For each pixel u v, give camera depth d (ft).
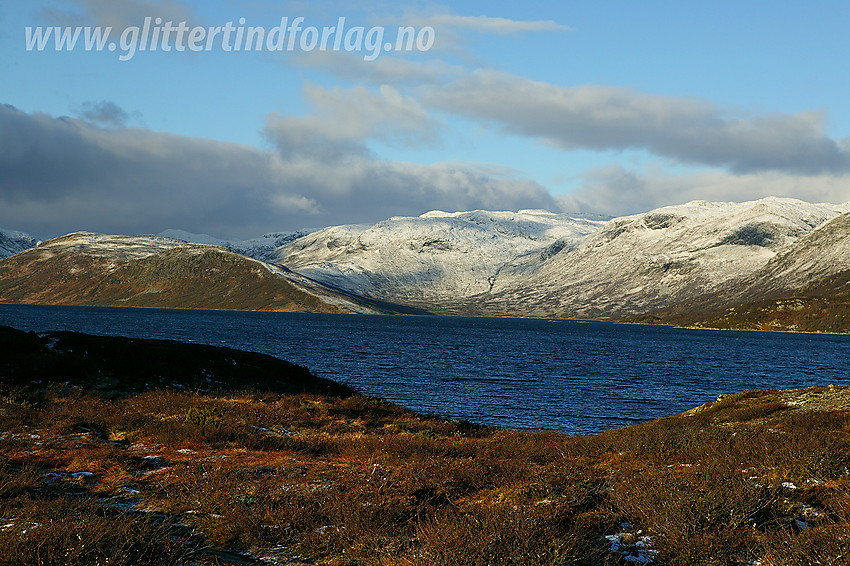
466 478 45.11
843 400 86.28
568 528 30.81
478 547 26.99
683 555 27.61
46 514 32.63
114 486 42.45
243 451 58.70
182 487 41.27
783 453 45.42
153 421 69.97
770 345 526.57
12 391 84.07
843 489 35.47
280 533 32.60
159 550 29.09
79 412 74.02
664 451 55.98
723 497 32.55
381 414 103.96
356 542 30.81
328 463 53.93
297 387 128.36
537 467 53.42
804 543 26.45
